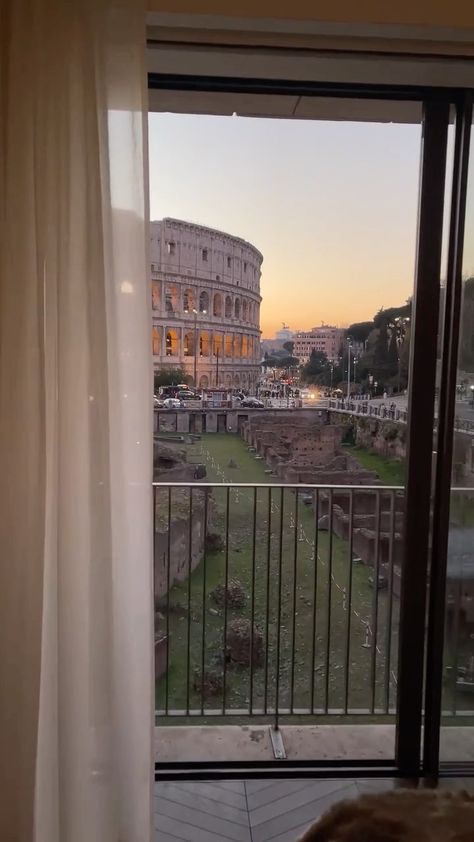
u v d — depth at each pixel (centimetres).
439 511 203
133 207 153
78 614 154
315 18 157
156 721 254
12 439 149
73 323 149
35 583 150
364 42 165
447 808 145
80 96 146
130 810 165
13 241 145
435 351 197
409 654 208
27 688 151
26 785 152
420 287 196
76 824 154
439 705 210
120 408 156
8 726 153
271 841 181
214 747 225
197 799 199
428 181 192
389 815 143
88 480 152
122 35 148
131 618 162
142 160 152
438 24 159
